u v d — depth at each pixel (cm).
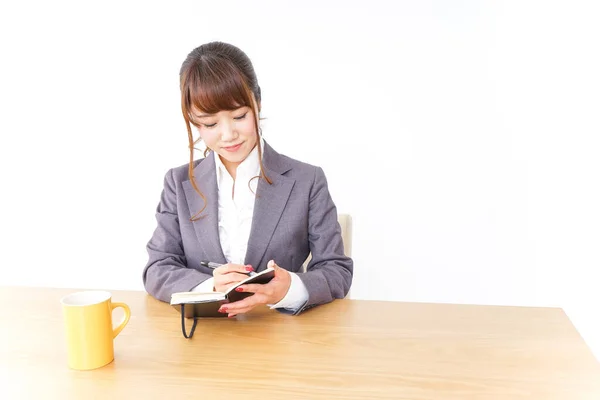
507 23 206
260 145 132
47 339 98
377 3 213
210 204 137
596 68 201
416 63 214
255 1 221
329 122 223
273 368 84
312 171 143
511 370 83
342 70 219
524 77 208
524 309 114
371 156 222
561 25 202
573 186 209
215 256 136
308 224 141
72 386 79
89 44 231
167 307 117
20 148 241
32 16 232
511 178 214
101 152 238
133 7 228
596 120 204
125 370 84
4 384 80
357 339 96
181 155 233
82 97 235
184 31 227
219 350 92
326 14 217
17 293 127
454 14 209
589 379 80
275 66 223
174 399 75
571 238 212
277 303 109
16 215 246
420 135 218
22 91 237
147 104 232
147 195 238
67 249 246
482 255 221
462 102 213
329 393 76
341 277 126
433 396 75
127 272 244
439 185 220
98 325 85
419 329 102
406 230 224
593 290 213
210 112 113
